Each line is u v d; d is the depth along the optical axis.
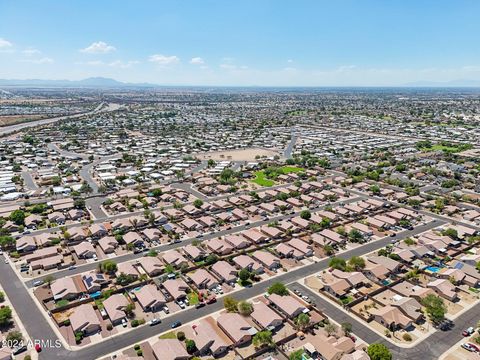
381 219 163.75
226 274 115.88
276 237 148.50
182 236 149.12
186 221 159.88
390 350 85.12
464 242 145.12
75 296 105.75
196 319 96.44
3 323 91.75
